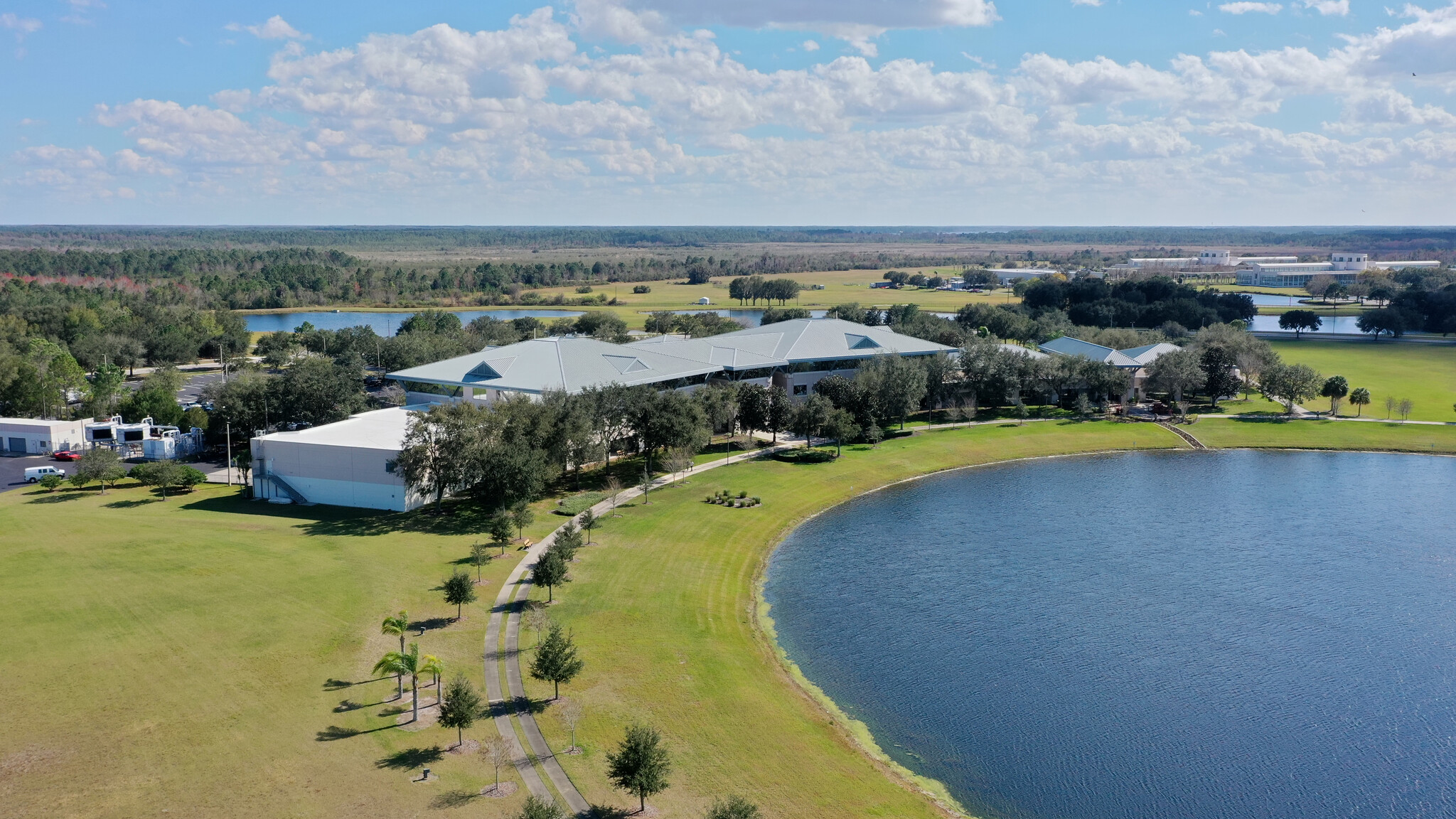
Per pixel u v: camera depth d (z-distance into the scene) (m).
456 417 113.94
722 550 104.62
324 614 81.62
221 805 54.19
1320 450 161.88
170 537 102.88
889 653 81.94
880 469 144.75
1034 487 138.88
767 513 119.94
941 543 112.50
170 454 146.75
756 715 67.88
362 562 94.81
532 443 118.94
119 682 69.12
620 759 54.28
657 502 120.38
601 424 130.25
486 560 93.25
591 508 116.56
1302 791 62.28
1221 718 71.44
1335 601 94.12
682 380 162.50
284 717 64.44
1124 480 143.12
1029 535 115.94
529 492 109.25
